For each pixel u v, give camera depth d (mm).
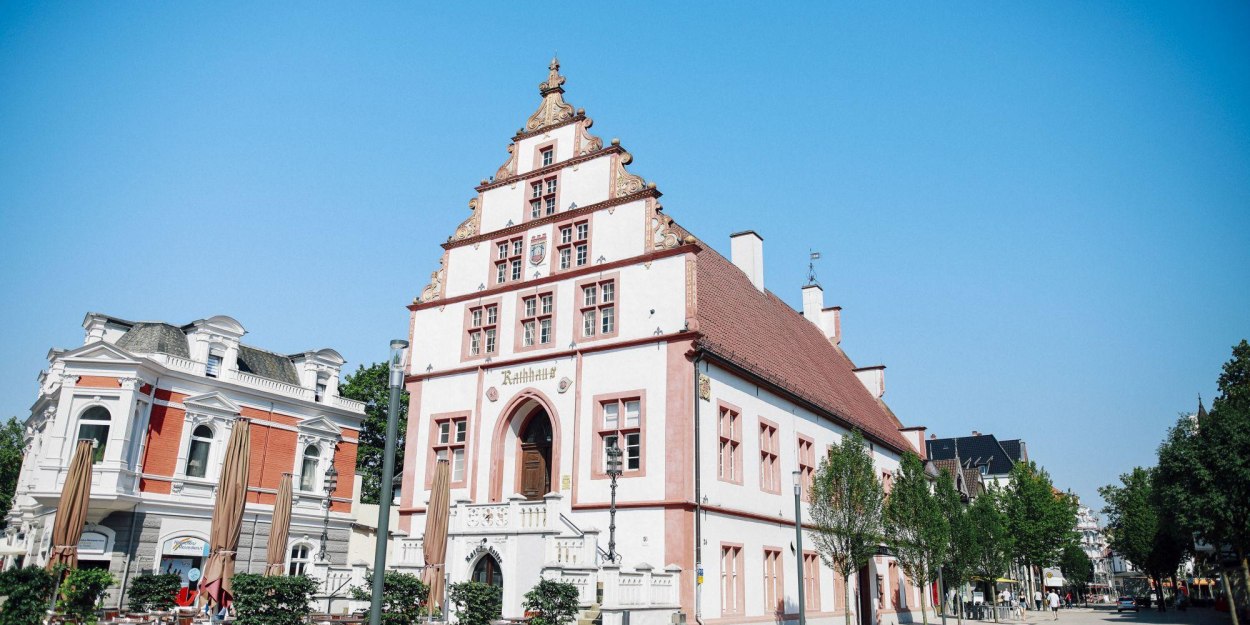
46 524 33938
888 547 35469
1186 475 31609
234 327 38250
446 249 33812
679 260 27234
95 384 32938
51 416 35906
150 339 35906
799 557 24203
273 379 40188
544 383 28859
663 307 27047
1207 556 59375
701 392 26391
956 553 38438
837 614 33531
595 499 26234
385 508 13320
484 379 30594
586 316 28953
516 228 31812
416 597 21297
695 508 24859
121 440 32219
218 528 24297
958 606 39281
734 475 27750
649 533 24734
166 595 25344
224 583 23734
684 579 23766
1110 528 85188
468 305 32188
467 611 20234
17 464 60750
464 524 25906
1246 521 30078
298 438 39906
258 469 37844
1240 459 29969
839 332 53844
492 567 25312
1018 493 67625
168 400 34906
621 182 29625
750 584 27312
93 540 31828
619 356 27375
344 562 41219
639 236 28453
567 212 30438
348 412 42750
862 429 39406
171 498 34125
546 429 29438
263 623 17766
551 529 23609
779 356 34969
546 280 30188
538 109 33312
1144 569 73438
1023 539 65000
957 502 39031
